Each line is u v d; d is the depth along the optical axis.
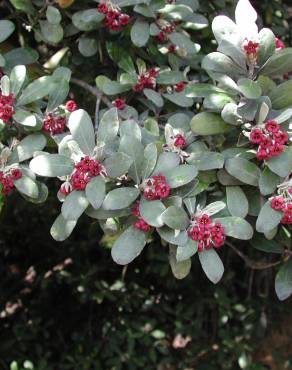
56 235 0.67
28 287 1.55
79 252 1.52
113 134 0.66
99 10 0.83
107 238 1.12
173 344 1.54
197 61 0.95
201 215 0.66
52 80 0.72
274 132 0.66
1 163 0.69
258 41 0.70
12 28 0.80
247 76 0.72
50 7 0.84
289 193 0.66
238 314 1.52
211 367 1.50
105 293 1.46
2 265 1.55
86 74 1.02
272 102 0.70
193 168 0.65
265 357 1.58
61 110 0.75
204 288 1.53
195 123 0.70
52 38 0.87
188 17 0.87
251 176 0.68
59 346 1.51
